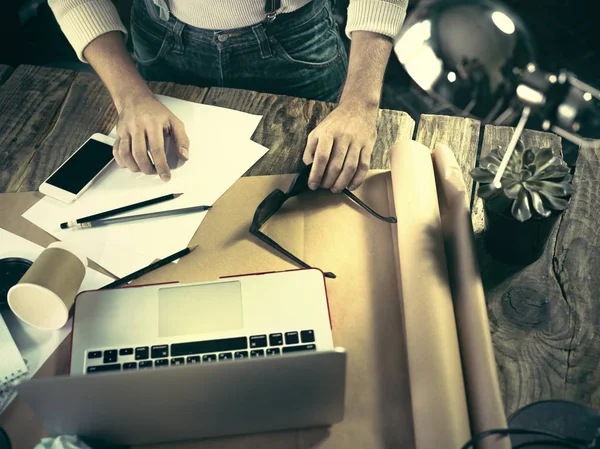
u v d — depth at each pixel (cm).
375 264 105
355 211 112
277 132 127
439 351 88
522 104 71
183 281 105
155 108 126
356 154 115
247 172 120
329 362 76
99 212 114
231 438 88
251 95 133
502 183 95
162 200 115
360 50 131
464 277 97
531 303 102
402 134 126
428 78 73
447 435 81
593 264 106
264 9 140
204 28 144
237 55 149
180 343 92
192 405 81
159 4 139
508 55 68
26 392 75
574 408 88
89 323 94
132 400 78
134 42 159
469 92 71
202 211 114
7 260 107
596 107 70
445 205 110
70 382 74
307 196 115
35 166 123
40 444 83
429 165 110
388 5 130
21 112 132
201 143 125
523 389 94
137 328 93
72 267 97
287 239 109
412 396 87
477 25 69
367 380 93
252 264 106
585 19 233
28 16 238
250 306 94
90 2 135
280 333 92
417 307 93
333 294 102
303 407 84
